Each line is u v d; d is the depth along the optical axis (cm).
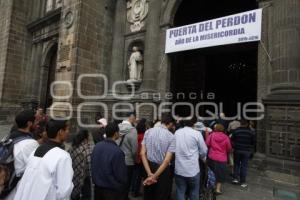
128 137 556
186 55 1529
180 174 463
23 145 312
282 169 763
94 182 392
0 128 1714
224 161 614
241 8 1499
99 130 576
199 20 1485
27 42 2130
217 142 617
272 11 906
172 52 1191
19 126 337
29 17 2158
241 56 1648
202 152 481
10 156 303
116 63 1445
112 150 389
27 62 2116
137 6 1420
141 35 1379
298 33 820
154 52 1262
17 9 2083
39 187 254
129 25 1448
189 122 494
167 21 1247
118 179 385
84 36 1398
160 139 450
